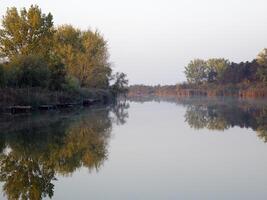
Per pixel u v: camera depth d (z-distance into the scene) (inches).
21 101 2218.3
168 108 2947.8
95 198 615.5
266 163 859.4
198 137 1272.1
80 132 1403.8
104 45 3646.7
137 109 2824.8
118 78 4456.2
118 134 1358.3
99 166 843.4
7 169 823.7
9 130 1438.2
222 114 2239.2
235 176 746.8
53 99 2618.1
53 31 2760.8
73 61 3427.7
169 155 959.6
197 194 632.4
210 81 7406.5
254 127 1545.3
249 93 5295.3
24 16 2679.6
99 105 3420.3
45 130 1448.1
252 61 6250.0
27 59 2458.2
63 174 776.3
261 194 629.0
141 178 737.6
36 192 652.7
